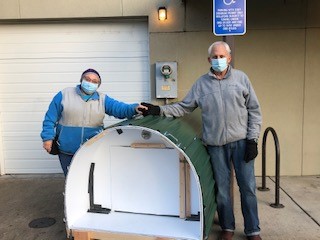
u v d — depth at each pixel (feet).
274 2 18.42
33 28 19.86
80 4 18.83
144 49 19.71
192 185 11.39
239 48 18.78
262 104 19.10
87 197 12.26
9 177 20.27
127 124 10.38
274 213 14.28
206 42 18.67
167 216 11.77
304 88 18.97
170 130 10.41
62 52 19.95
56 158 20.63
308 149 19.35
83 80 12.25
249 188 11.44
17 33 19.94
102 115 12.85
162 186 11.67
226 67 11.09
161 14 18.42
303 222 13.46
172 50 18.78
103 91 20.07
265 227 13.06
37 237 12.75
